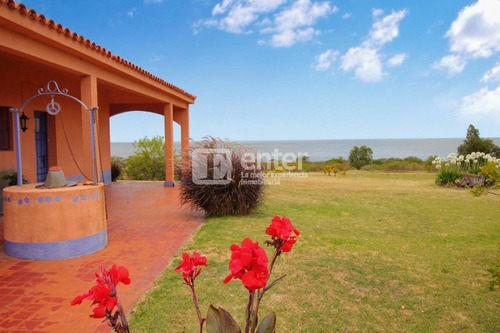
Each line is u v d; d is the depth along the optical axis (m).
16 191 4.20
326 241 5.22
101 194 4.66
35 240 4.17
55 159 8.44
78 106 9.48
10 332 2.61
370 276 3.86
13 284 3.48
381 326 2.85
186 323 2.78
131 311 2.95
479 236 5.91
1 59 6.46
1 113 6.72
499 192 11.07
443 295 3.45
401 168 21.05
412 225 6.69
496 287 3.59
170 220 6.36
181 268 1.34
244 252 1.12
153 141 15.44
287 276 3.74
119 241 4.99
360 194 10.59
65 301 3.12
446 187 12.62
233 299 3.20
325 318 2.93
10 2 3.80
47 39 4.64
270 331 1.28
